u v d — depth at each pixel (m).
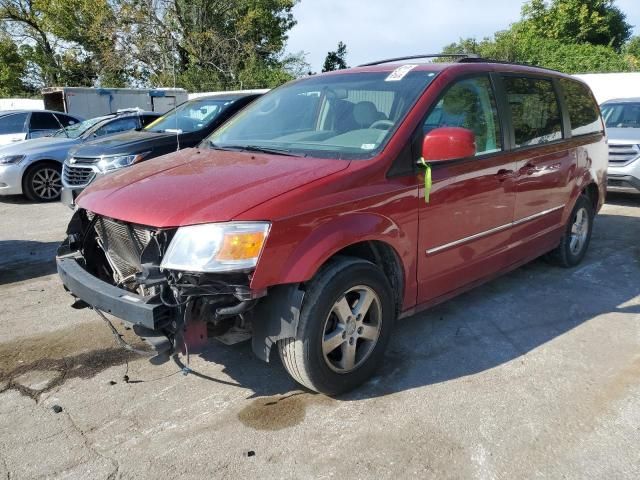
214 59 31.77
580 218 5.43
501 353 3.71
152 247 2.71
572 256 5.37
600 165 5.52
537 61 27.55
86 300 3.00
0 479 2.53
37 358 3.71
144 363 3.63
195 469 2.59
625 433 2.84
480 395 3.20
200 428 2.91
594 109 5.57
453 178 3.54
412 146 3.32
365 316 3.25
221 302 2.69
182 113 8.45
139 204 2.90
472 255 3.89
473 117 3.83
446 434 2.83
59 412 3.07
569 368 3.50
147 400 3.18
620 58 27.09
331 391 3.11
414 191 3.29
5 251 6.47
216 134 4.28
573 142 4.97
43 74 37.53
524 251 4.54
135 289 3.09
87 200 3.29
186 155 3.79
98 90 19.08
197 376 3.45
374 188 3.09
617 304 4.55
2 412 3.08
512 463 2.62
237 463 2.63
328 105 3.88
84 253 3.46
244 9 33.34
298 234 2.75
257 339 2.89
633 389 3.25
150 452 2.72
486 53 28.75
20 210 9.12
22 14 35.28
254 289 2.62
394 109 3.49
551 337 3.95
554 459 2.65
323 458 2.66
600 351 3.74
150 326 2.62
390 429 2.88
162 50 31.25
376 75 3.94
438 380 3.36
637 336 3.96
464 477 2.53
